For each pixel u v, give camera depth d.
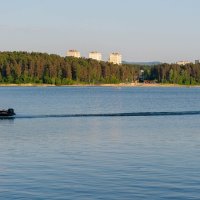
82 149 60.25
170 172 44.94
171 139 71.62
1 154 55.75
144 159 52.38
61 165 48.50
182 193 37.03
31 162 50.25
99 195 36.53
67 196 36.22
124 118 113.44
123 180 41.47
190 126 93.50
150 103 196.12
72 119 109.00
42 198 35.59
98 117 115.75
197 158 53.12
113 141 68.75
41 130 83.75
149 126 93.00
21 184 39.94
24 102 194.00
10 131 81.81
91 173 44.41
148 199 35.41
